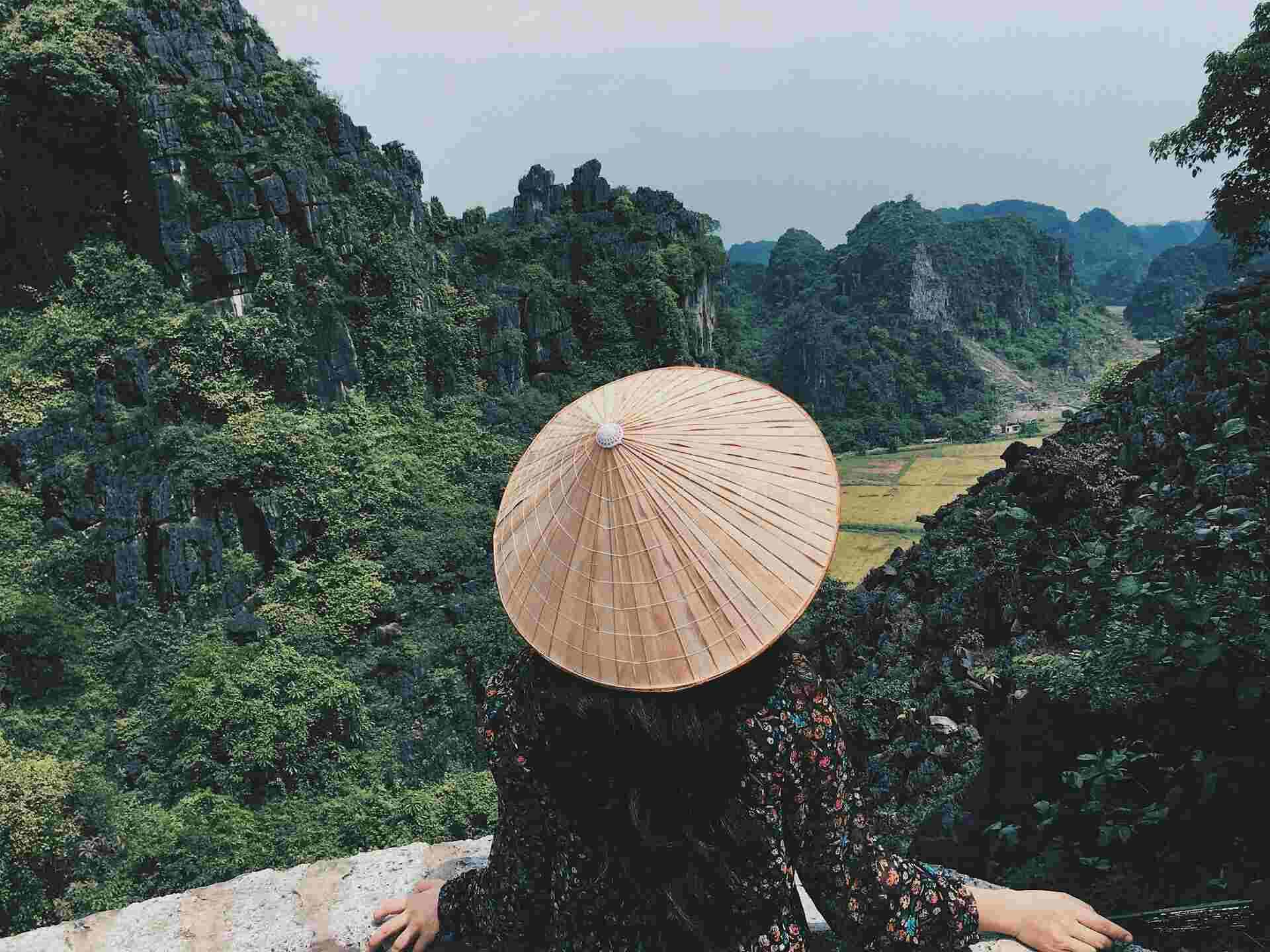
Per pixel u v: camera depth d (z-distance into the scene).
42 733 35.22
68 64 43.22
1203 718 4.43
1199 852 3.95
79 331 44.12
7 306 45.53
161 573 41.34
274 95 54.72
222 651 39.84
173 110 47.53
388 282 58.09
